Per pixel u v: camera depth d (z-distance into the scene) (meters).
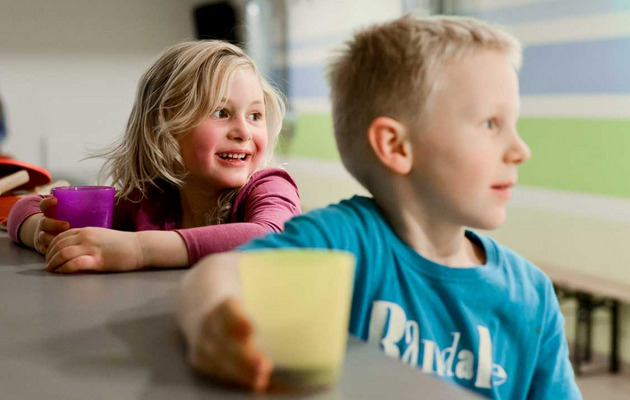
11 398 0.45
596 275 3.55
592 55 3.44
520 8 3.87
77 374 0.49
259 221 1.04
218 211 1.24
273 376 0.46
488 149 0.70
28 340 0.57
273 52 6.10
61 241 0.90
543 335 0.79
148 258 0.90
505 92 0.71
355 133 0.75
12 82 5.75
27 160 5.81
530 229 3.95
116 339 0.57
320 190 5.64
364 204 0.75
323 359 0.45
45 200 1.03
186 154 1.25
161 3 6.14
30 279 0.83
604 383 3.45
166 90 1.25
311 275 0.45
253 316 0.46
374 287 0.71
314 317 0.45
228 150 1.24
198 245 0.92
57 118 5.89
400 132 0.71
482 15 4.16
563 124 3.65
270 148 1.44
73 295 0.74
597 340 3.77
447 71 0.69
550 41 3.68
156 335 0.58
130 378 0.48
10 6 5.68
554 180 3.75
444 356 0.72
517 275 0.78
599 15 3.38
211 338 0.47
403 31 0.72
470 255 0.79
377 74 0.72
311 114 5.66
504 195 0.72
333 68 0.78
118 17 6.02
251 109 1.26
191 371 0.49
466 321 0.72
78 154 5.95
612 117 3.35
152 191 1.32
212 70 1.23
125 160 1.35
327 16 5.35
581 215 3.60
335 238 0.69
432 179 0.71
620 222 3.38
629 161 3.29
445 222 0.73
